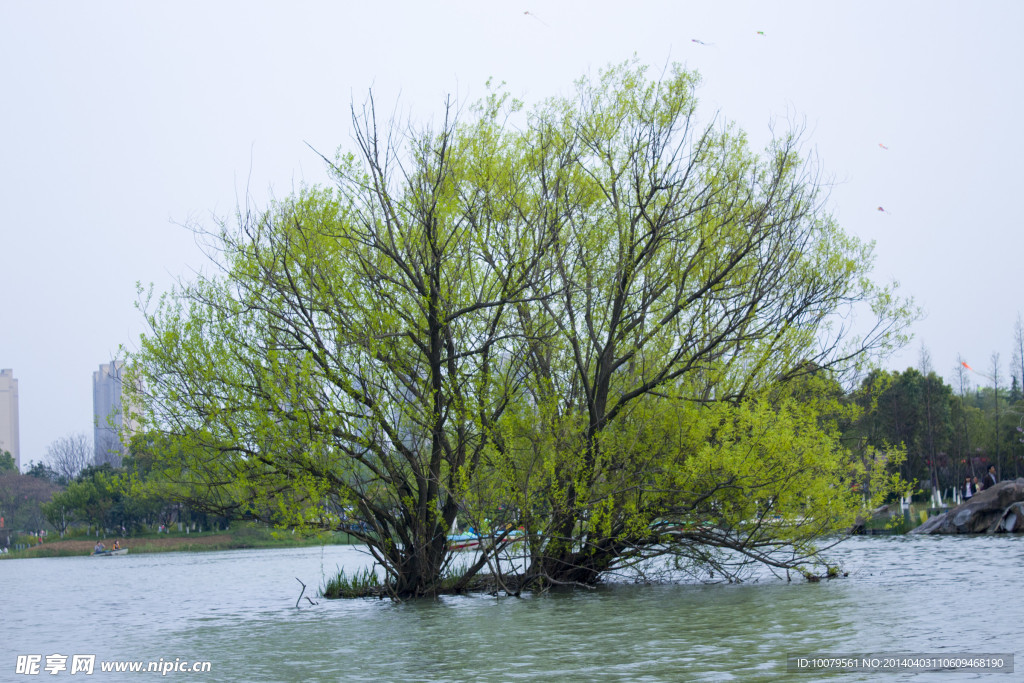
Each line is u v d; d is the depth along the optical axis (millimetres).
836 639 11141
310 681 9945
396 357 16703
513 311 17938
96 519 73250
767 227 18203
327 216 16422
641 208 17797
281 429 15359
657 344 19172
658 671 9578
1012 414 65062
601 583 19562
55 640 14977
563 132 18297
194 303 16422
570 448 17016
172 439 15703
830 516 17188
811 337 18562
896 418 57094
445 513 17828
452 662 10750
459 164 17609
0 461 117250
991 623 11883
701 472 16391
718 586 18484
